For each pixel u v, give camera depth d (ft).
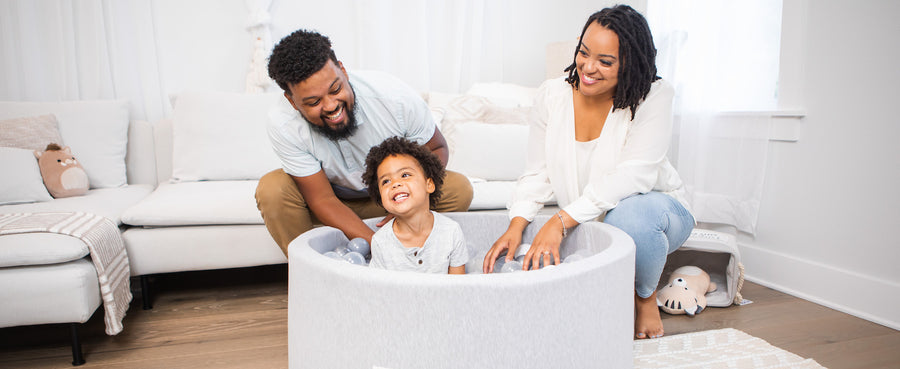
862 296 5.24
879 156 5.08
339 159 4.82
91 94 7.86
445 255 3.81
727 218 6.68
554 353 2.49
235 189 6.30
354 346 2.53
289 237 5.01
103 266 4.54
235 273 7.06
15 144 6.37
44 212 5.04
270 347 4.60
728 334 4.67
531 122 4.72
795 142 5.98
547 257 3.60
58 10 7.51
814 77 5.75
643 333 4.58
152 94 8.13
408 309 2.38
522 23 10.12
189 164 7.28
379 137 4.74
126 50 8.02
